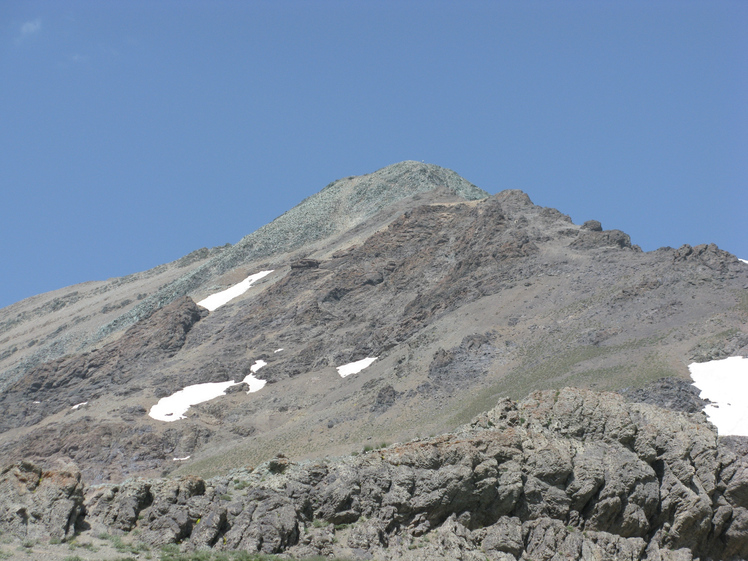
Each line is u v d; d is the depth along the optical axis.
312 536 54.88
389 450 61.81
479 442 60.59
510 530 57.22
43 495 53.22
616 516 59.31
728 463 62.19
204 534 53.84
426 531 57.12
